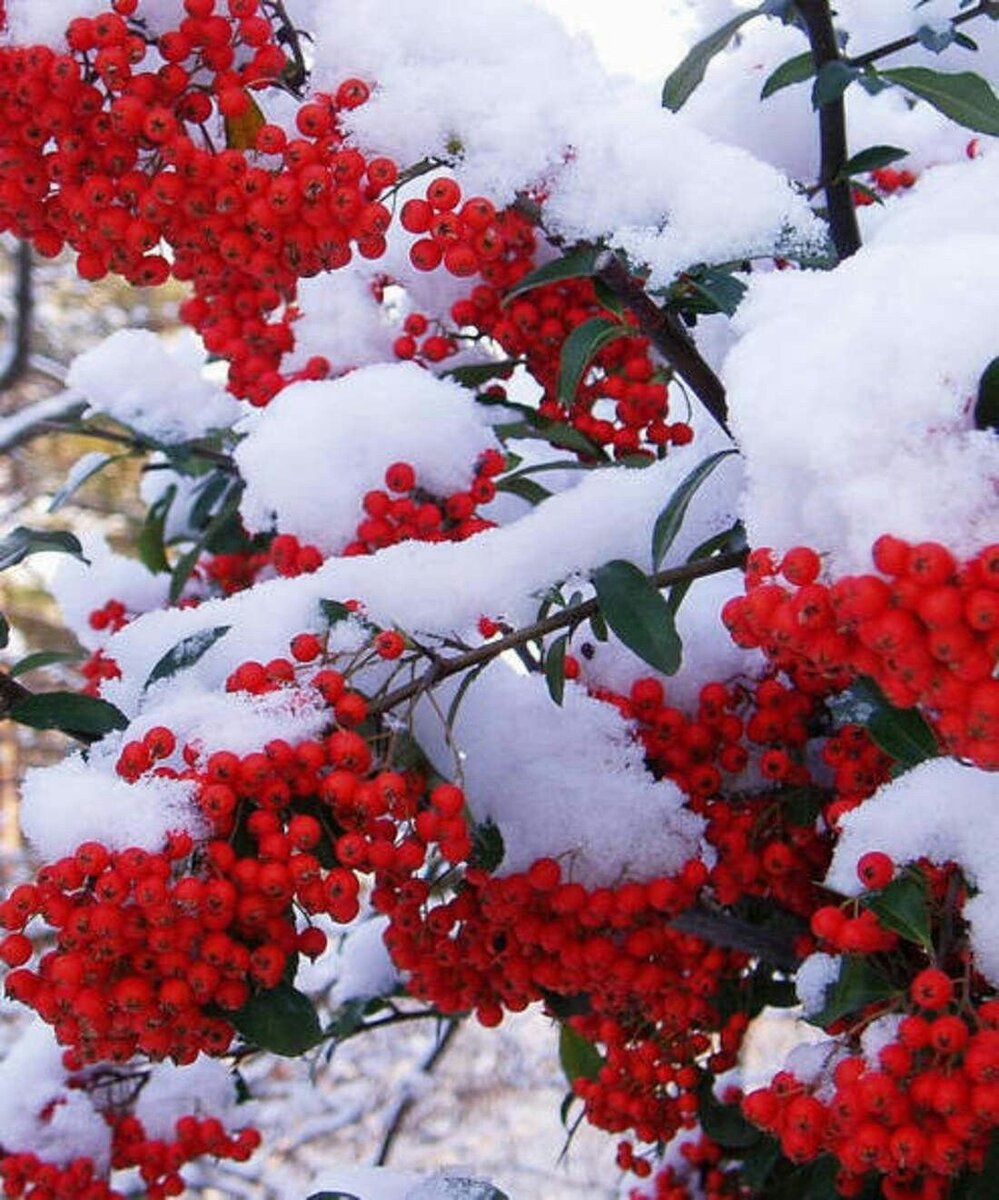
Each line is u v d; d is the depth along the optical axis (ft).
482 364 2.49
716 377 2.17
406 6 2.09
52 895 1.92
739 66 2.52
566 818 2.19
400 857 1.99
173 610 2.22
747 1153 2.59
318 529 2.32
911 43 2.22
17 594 7.48
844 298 1.87
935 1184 2.04
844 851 2.00
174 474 3.01
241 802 1.97
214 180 2.02
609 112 2.08
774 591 1.79
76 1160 2.67
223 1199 6.00
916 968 2.03
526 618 2.26
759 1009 2.52
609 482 2.26
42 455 7.43
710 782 2.20
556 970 2.23
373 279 2.54
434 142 2.06
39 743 7.95
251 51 2.10
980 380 1.79
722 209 2.06
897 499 1.75
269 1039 1.99
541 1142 7.36
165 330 7.86
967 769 2.00
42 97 2.00
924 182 2.24
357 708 2.01
